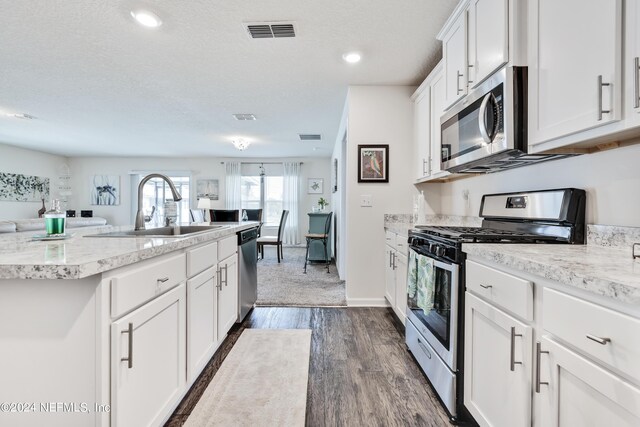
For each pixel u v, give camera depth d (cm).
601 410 76
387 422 149
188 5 192
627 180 123
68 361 94
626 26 96
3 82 311
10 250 109
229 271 232
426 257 178
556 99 123
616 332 71
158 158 799
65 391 95
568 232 144
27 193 681
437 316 167
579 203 143
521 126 141
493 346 122
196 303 166
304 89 330
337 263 505
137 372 110
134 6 193
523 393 103
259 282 420
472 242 145
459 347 148
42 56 256
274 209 808
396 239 263
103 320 95
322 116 430
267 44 238
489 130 152
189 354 156
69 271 84
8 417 95
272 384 180
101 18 204
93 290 94
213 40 232
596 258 103
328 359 210
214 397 168
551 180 167
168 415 134
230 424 147
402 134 317
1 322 94
